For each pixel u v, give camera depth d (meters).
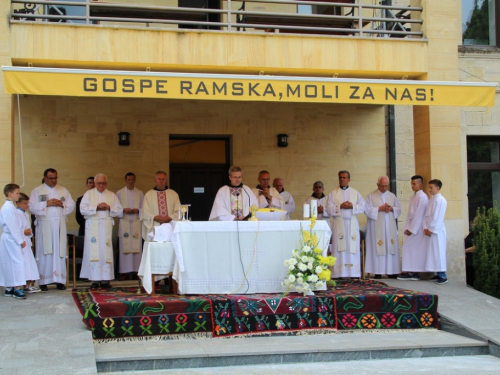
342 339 8.27
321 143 13.86
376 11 13.84
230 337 8.25
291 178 13.72
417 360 7.79
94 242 10.49
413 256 11.47
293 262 8.84
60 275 10.42
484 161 14.63
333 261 9.00
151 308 8.08
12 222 9.52
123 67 10.58
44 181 10.59
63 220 10.55
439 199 11.12
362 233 12.70
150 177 13.19
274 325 8.42
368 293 9.13
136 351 7.43
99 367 7.05
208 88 9.33
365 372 7.09
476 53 14.31
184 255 8.99
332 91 9.71
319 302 8.62
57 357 6.86
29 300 9.43
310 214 9.74
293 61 10.85
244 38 10.72
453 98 10.23
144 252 9.38
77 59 10.20
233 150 13.56
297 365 7.44
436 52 11.42
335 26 12.98
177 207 11.06
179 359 7.25
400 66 11.27
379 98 9.91
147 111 13.23
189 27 13.44
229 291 9.05
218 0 13.78
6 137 9.94
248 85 9.44
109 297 8.78
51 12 12.62
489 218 11.36
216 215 9.80
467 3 14.66
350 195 11.45
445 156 11.61
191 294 8.99
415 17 12.04
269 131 13.67
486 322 8.73
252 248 9.13
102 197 10.62
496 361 7.75
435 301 9.03
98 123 13.02
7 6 9.99
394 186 13.91
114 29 10.33
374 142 14.03
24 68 8.94
